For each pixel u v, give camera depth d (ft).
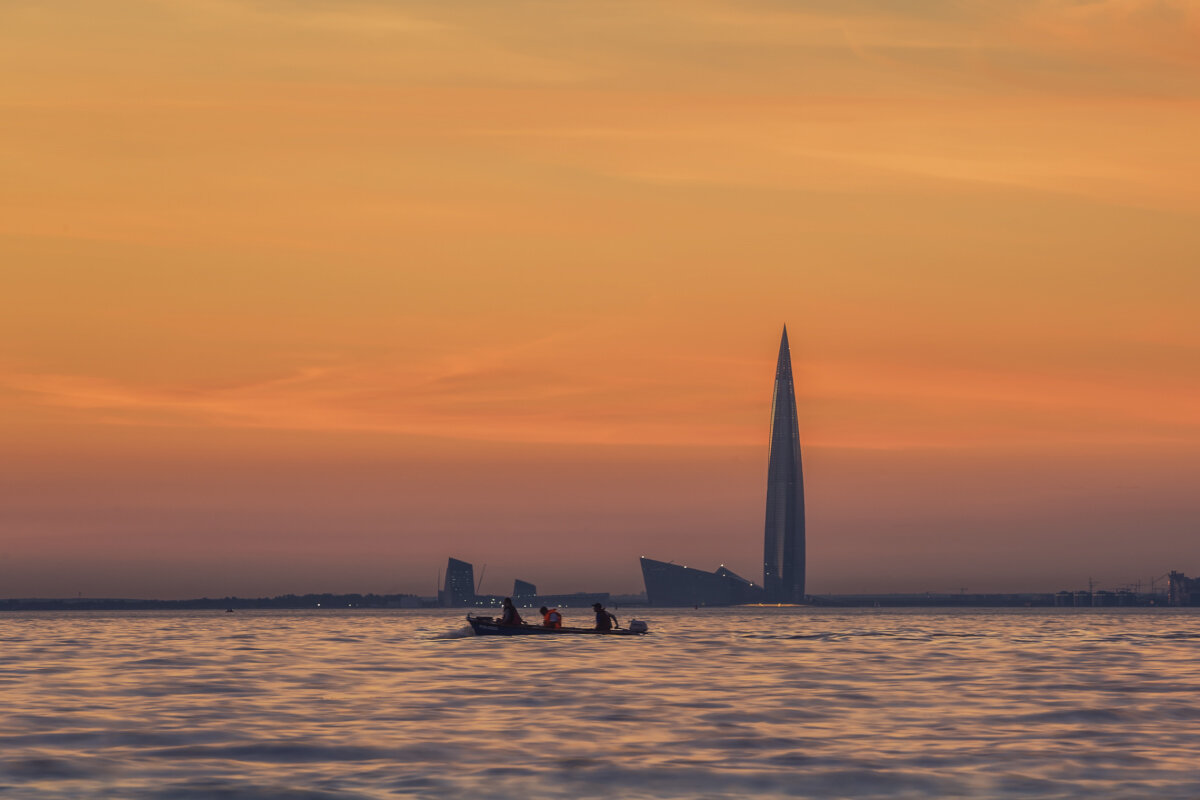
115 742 480.23
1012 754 443.73
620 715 569.23
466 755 443.73
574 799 365.40
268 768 417.90
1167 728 517.55
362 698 652.89
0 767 419.33
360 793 373.20
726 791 377.30
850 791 376.68
